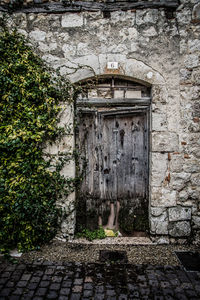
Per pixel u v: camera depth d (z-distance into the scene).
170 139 2.92
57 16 2.86
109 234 3.22
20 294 2.05
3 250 2.70
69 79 2.89
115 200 3.26
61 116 2.93
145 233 3.21
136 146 3.18
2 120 2.76
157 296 2.05
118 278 2.29
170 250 2.83
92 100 3.04
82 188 3.22
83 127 3.17
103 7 2.83
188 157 2.94
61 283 2.20
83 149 3.19
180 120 2.91
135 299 2.01
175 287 2.16
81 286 2.16
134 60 2.86
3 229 2.77
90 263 2.54
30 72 2.77
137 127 3.16
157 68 2.87
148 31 2.85
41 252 2.76
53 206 2.95
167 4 2.80
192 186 2.96
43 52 2.88
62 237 3.04
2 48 2.73
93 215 3.25
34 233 2.86
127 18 2.84
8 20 2.87
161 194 2.97
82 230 3.20
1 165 2.78
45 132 2.90
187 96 2.90
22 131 2.71
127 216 3.26
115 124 3.18
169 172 2.95
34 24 2.87
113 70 2.87
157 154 2.95
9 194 2.73
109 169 3.22
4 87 2.73
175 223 2.98
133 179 3.21
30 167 2.82
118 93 3.07
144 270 2.41
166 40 2.85
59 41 2.88
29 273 2.34
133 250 2.83
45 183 2.90
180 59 2.87
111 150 3.20
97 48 2.87
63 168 2.98
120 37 2.85
